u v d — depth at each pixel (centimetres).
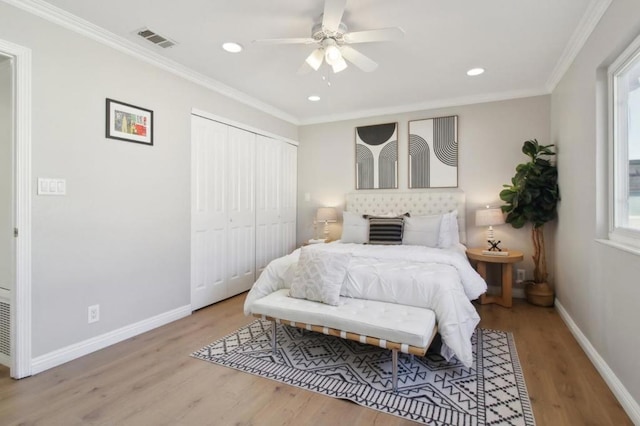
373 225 385
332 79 344
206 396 190
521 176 352
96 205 248
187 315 329
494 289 397
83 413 174
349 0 207
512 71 321
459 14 224
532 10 219
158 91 297
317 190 503
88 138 242
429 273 239
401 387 198
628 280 177
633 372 170
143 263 285
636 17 169
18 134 205
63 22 225
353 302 238
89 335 244
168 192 308
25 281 208
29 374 210
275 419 170
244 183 407
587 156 244
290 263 287
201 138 344
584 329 251
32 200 211
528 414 171
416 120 434
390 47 271
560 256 330
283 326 301
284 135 483
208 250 356
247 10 221
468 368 221
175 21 235
